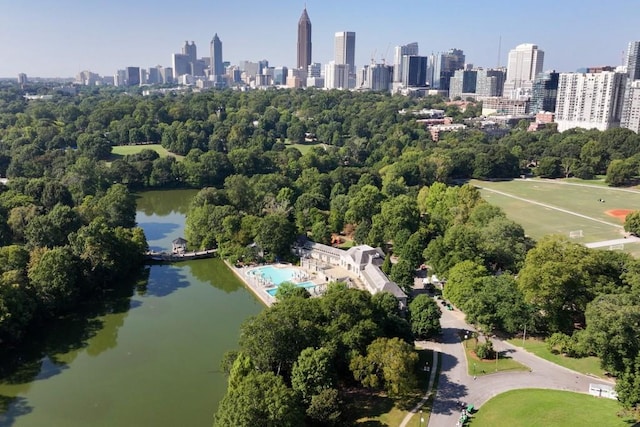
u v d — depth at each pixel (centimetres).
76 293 17225
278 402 9750
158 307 17788
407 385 11594
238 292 19300
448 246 18762
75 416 11806
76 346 15075
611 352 11688
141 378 13412
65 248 17800
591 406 11388
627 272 15488
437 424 11025
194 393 12762
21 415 11825
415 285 19100
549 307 14788
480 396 12050
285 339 12094
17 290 15038
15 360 14288
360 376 11750
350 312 12912
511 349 14300
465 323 15950
